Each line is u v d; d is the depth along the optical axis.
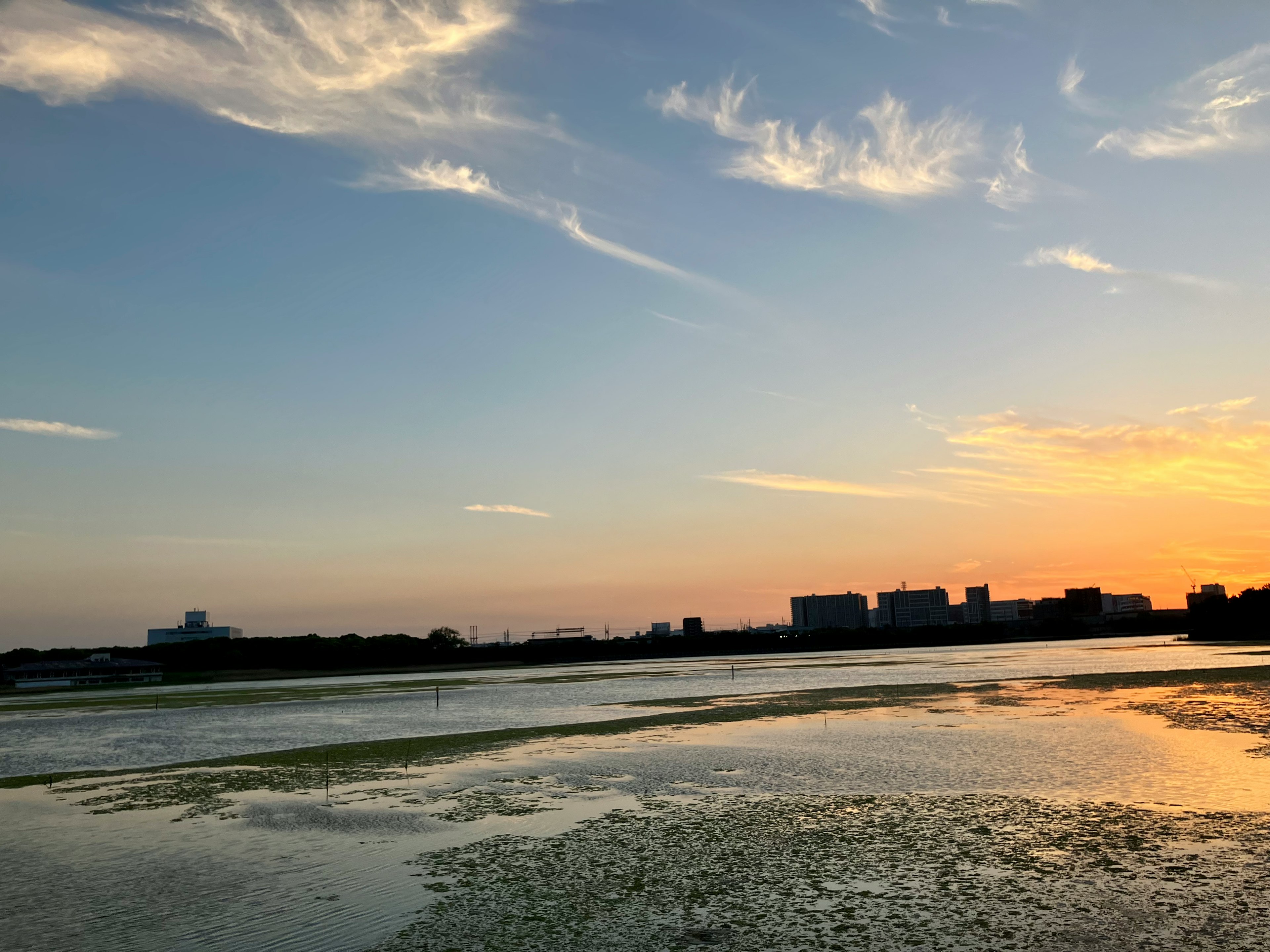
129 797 36.50
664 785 34.78
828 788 32.88
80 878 23.48
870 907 19.16
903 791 31.88
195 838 28.25
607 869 22.94
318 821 30.11
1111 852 22.72
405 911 19.91
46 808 34.75
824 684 95.00
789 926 18.19
